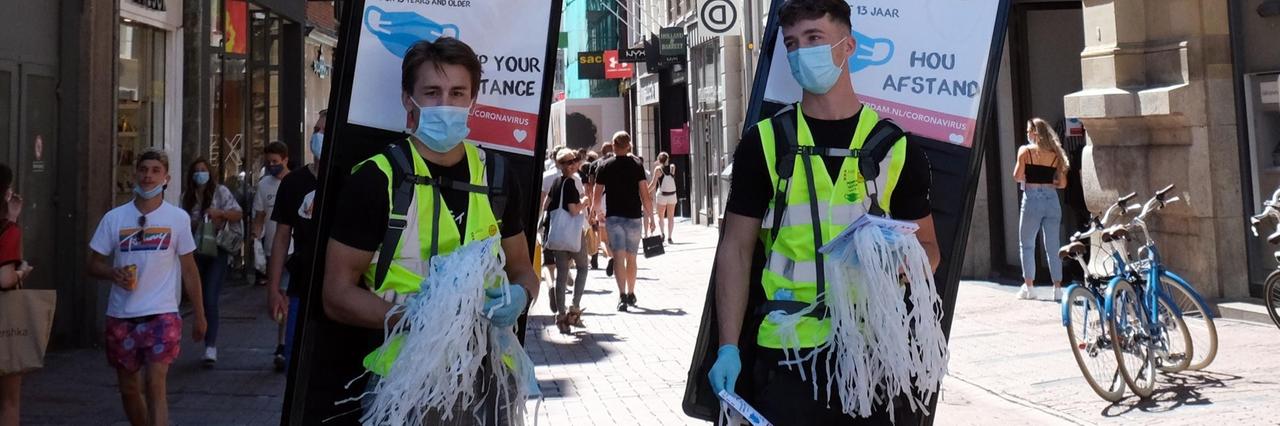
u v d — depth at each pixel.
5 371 5.51
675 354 9.69
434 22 3.97
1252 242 10.37
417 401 3.19
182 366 9.41
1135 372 7.25
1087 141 11.71
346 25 3.85
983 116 4.29
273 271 7.22
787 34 3.38
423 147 3.42
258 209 11.80
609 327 11.54
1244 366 8.00
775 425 3.24
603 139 42.94
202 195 9.77
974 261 14.09
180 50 13.62
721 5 20.80
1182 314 7.92
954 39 4.32
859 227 3.16
